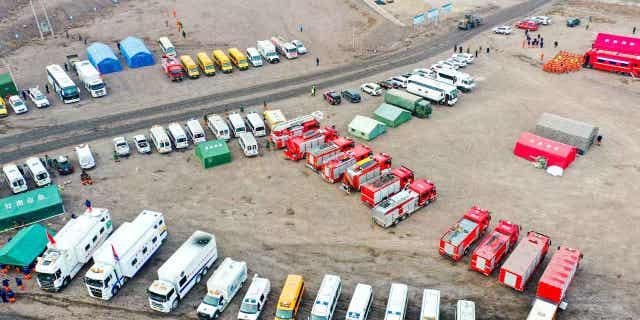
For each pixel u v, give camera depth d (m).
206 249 39.97
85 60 86.44
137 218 42.81
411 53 91.69
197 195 51.47
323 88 77.44
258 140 62.69
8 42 95.81
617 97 72.19
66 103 72.81
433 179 53.09
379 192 47.50
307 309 36.78
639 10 112.31
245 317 35.31
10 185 52.16
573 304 36.56
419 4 120.12
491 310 36.34
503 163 55.84
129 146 61.22
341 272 40.53
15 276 41.00
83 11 114.56
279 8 113.44
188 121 63.56
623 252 41.69
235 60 86.12
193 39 97.94
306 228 46.09
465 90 74.69
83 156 55.69
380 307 36.84
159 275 36.88
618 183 51.53
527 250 38.91
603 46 81.81
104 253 38.91
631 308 36.19
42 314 36.91
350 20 108.06
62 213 48.50
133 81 80.44
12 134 64.38
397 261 41.66
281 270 40.88
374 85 74.56
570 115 66.94
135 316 36.62
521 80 78.94
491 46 93.81
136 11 113.62
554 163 53.88
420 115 67.19
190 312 36.97
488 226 45.28
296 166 56.84
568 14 111.88
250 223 46.94
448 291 38.25
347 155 54.12
